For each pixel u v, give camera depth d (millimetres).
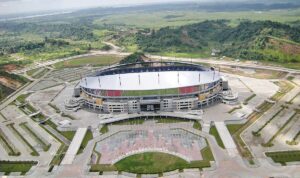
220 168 170875
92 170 175375
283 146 189750
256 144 193875
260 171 166375
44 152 197125
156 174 169250
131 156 187875
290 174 162625
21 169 179250
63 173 173750
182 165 175375
